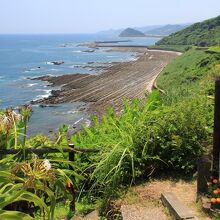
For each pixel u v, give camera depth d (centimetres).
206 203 507
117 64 8538
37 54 13025
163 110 712
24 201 440
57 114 3497
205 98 887
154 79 5369
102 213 561
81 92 4581
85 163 619
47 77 6228
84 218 542
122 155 588
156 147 649
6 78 6384
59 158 513
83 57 11494
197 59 5972
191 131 669
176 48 12825
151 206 537
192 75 4109
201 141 668
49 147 496
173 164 644
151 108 788
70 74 6525
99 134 716
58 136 595
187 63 5956
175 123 677
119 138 658
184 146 646
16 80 6078
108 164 598
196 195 548
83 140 705
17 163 395
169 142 648
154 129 662
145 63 8406
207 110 773
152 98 855
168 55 10844
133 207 536
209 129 684
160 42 16275
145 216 509
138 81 5350
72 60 10331
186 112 693
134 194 574
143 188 589
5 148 468
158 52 12550
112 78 5803
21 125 526
